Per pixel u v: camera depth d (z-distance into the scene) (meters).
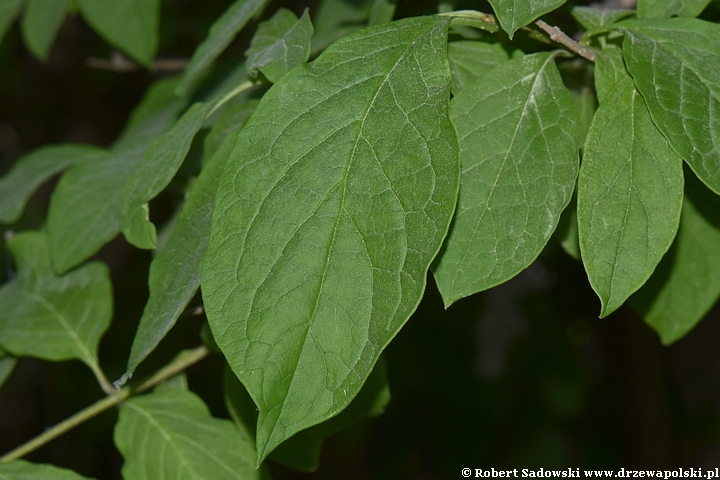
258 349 0.56
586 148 0.59
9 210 0.77
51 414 1.89
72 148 0.81
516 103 0.60
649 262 0.58
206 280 0.56
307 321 0.56
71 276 0.74
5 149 1.82
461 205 0.59
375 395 0.67
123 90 1.73
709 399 1.72
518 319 1.59
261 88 0.68
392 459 2.01
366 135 0.58
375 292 0.56
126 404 0.70
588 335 1.77
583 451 1.82
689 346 1.71
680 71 0.60
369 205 0.57
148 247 0.62
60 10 0.89
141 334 0.60
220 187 0.57
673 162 0.59
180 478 0.68
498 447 1.81
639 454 1.76
